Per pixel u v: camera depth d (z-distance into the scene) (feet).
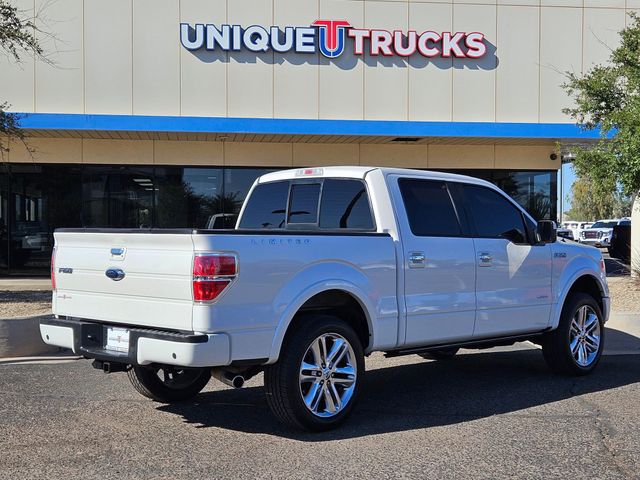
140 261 17.84
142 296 17.92
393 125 58.18
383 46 59.72
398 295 20.66
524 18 61.46
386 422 20.07
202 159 61.67
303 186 23.62
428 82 60.54
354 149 63.31
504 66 61.31
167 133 57.67
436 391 24.13
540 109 61.67
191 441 18.21
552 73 61.77
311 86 59.41
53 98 57.16
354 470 15.90
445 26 60.85
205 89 58.39
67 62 57.26
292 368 18.07
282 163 62.54
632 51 44.93
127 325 18.57
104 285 18.81
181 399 22.45
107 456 16.97
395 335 20.56
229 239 17.06
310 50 59.06
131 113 57.82
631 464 16.37
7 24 42.83
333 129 57.77
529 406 21.90
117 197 61.11
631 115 40.09
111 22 57.62
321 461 16.56
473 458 16.76
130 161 61.00
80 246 19.65
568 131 59.06
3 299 42.88
